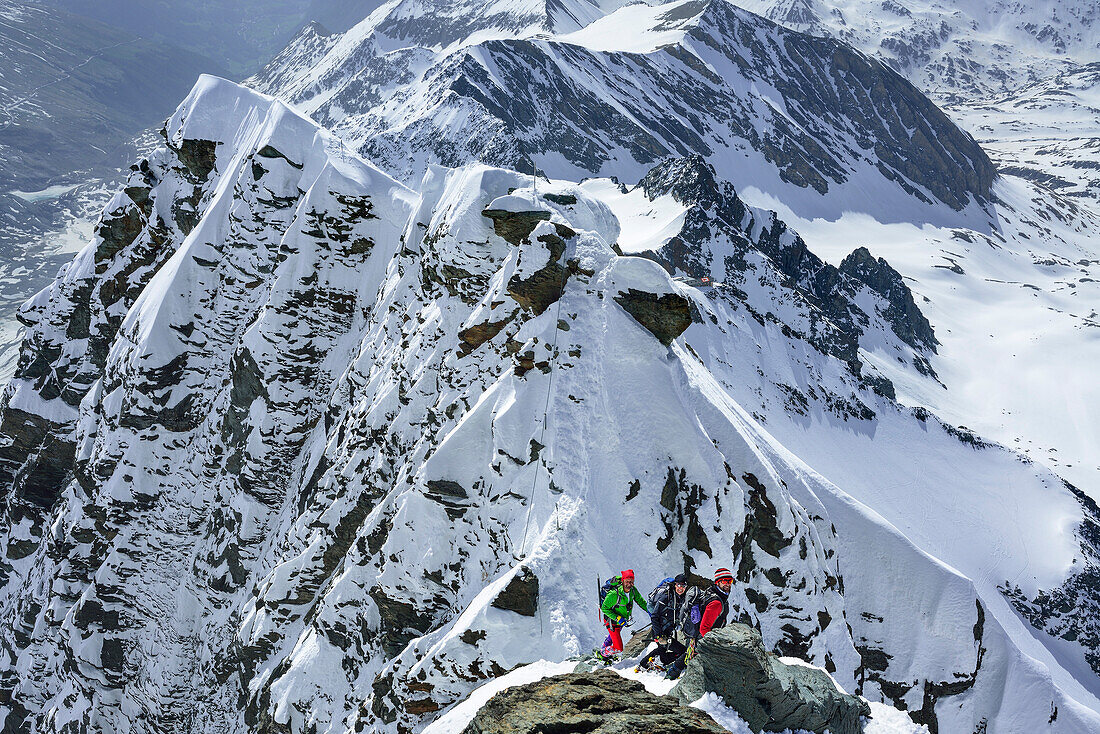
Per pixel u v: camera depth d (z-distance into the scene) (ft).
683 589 43.60
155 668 145.79
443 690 73.82
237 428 142.92
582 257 91.25
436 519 87.76
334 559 114.21
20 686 176.45
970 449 337.72
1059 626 271.49
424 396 105.19
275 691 102.32
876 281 590.55
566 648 71.15
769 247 515.09
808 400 309.22
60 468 197.16
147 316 153.17
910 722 44.24
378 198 141.18
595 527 80.02
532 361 87.86
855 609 104.94
